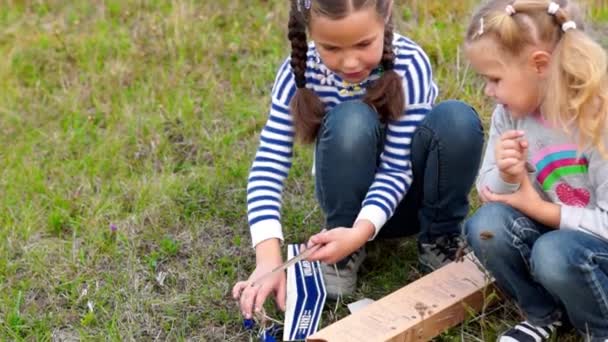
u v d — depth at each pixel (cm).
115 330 266
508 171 227
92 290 286
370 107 257
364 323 242
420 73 261
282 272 248
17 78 422
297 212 317
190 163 356
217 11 459
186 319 271
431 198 268
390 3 240
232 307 275
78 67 427
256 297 240
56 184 344
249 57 420
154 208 322
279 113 266
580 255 221
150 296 282
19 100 406
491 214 235
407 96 260
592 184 230
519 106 230
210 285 285
